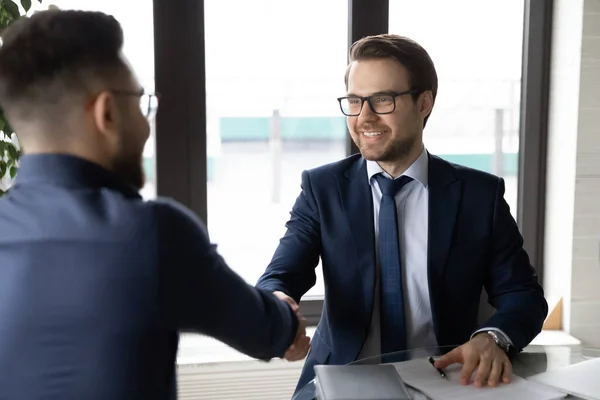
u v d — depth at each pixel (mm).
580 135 2160
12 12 1641
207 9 2166
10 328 695
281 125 2416
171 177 2180
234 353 2107
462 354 1182
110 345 696
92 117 755
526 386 1104
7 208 742
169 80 2123
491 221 1431
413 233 1434
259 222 2461
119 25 797
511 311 1319
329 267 1451
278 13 2248
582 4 2102
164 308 723
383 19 2199
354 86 1362
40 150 766
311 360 1493
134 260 708
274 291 1307
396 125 1347
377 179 1455
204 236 801
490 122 2408
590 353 1322
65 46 736
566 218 2234
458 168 1487
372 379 1081
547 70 2303
